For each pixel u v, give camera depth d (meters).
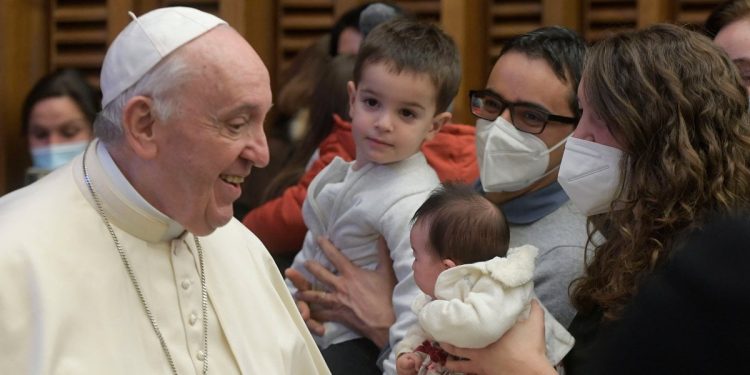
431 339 4.35
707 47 3.92
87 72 7.76
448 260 4.24
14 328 3.76
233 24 7.45
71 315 3.83
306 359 4.48
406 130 4.99
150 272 4.05
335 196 5.18
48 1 7.76
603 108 3.92
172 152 3.85
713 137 3.78
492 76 4.89
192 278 4.17
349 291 5.08
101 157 4.03
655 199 3.78
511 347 4.04
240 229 4.54
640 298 3.61
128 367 3.89
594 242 4.36
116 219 4.01
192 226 3.98
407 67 4.95
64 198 4.00
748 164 3.79
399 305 4.83
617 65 3.92
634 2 7.20
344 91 6.09
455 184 4.46
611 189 3.97
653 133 3.82
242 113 3.83
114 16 7.67
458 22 7.16
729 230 3.54
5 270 3.79
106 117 3.96
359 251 5.12
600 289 3.94
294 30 7.68
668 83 3.83
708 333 3.45
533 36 4.88
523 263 4.11
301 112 6.54
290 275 5.20
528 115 4.79
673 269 3.57
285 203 5.78
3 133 7.51
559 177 4.06
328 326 5.14
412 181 5.04
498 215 4.31
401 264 4.89
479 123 4.92
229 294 4.29
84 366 3.80
